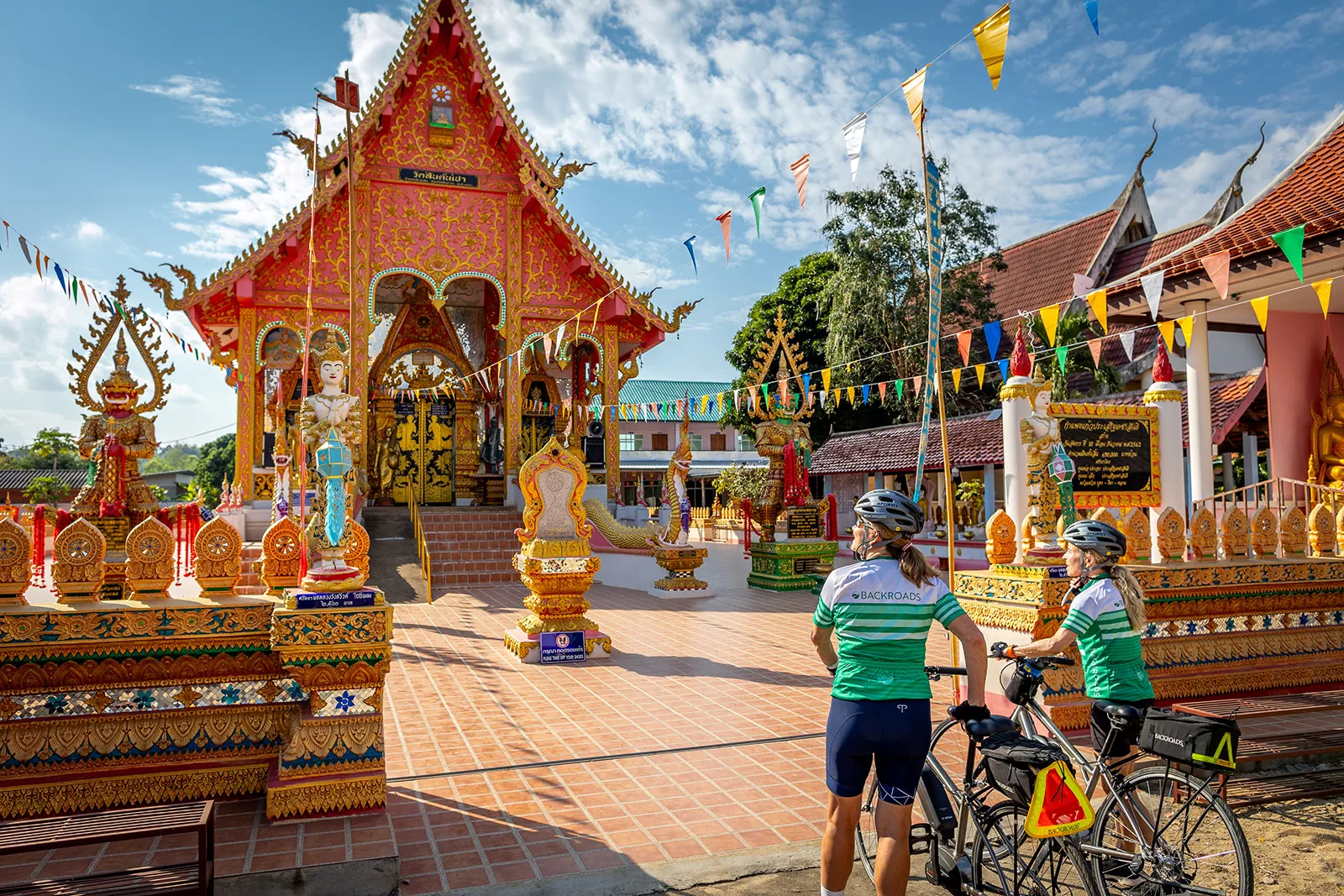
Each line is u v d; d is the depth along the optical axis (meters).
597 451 23.70
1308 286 10.88
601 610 14.56
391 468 24.88
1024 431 7.19
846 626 3.65
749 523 24.97
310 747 4.93
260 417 19.44
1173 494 8.20
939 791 3.98
